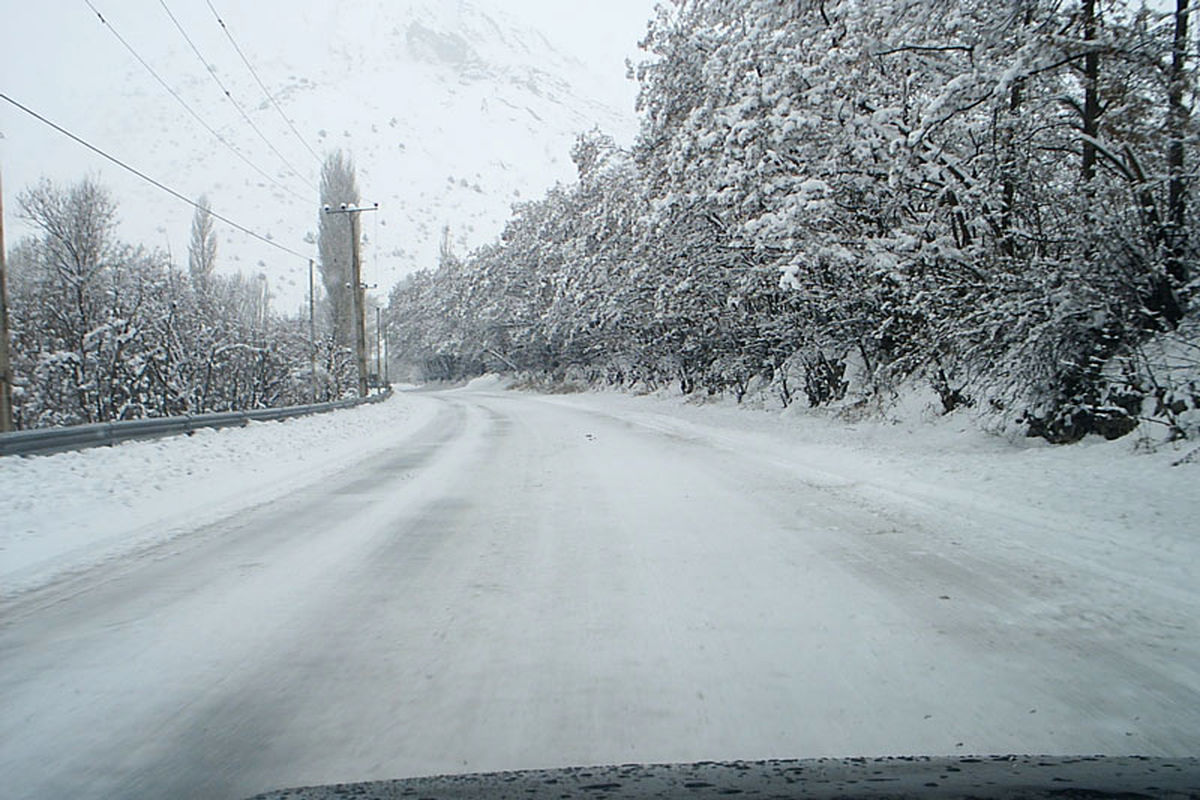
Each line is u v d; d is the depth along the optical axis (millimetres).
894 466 10797
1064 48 10352
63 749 3123
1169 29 10438
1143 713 3246
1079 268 10539
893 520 7566
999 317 11648
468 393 69500
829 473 11000
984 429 13000
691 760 2885
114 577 5988
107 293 30953
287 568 6148
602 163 33156
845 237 15766
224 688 3740
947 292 13828
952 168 13648
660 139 21641
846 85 14648
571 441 17391
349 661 4086
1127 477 8430
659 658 4027
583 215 37969
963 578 5398
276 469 12844
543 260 50000
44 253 33594
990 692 3492
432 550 6680
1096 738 3020
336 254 53156
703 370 30906
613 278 32188
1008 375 11508
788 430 17328
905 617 4590
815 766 2639
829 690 3562
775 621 4578
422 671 3922
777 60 15688
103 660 4152
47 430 13102
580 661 4012
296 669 3980
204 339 33781
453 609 4969
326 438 19141
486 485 10664
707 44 19641
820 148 15516
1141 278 10367
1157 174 11219
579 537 7055
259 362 38656
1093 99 11469
